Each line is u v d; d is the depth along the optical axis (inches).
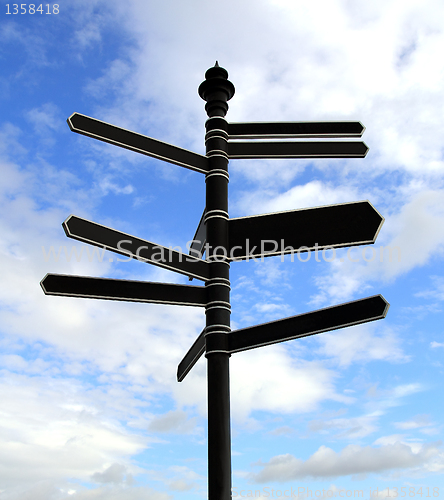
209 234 93.9
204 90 106.1
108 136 94.2
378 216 88.5
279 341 84.3
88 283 85.8
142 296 87.6
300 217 91.8
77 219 83.1
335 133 103.7
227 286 91.2
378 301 79.6
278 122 104.0
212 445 81.5
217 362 86.4
